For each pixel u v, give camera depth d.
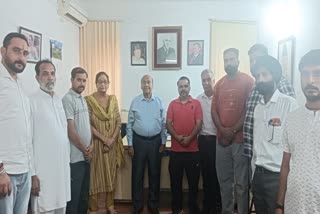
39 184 2.44
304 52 2.96
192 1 5.02
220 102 2.97
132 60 5.16
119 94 5.11
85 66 5.08
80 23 4.90
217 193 3.45
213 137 3.41
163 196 3.99
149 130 3.51
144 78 3.58
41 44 3.68
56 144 2.52
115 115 3.57
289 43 3.32
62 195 2.59
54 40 4.07
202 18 5.07
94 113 3.43
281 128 2.01
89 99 3.46
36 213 2.46
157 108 3.58
